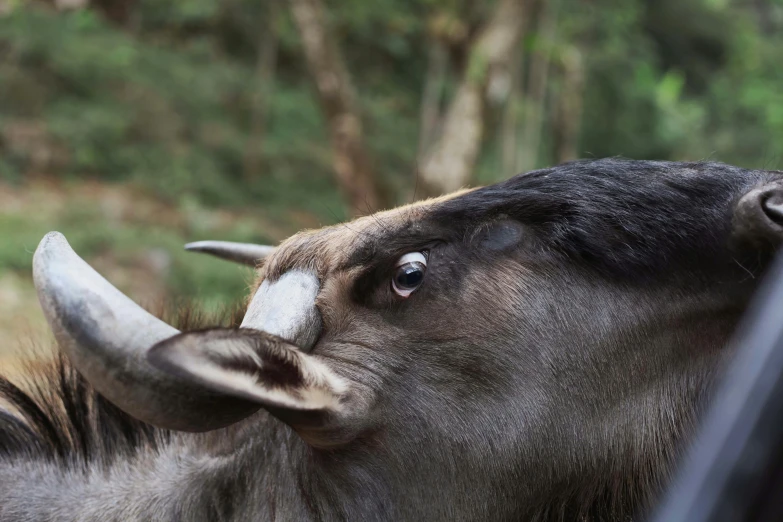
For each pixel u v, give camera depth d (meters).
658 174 2.31
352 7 15.18
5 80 16.38
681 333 2.26
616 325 2.25
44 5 18.58
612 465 2.30
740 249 2.17
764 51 24.89
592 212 2.27
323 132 20.38
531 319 2.24
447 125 9.51
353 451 2.27
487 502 2.28
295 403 1.97
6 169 14.84
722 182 2.25
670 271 2.23
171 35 20.94
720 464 1.17
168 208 15.45
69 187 15.06
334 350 2.24
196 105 18.53
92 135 16.16
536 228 2.30
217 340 1.78
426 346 2.25
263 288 2.39
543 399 2.24
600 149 23.92
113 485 2.63
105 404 2.75
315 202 18.11
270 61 20.17
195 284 12.04
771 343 1.19
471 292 2.26
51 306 1.87
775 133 16.80
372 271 2.28
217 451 2.52
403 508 2.28
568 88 16.12
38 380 3.00
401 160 18.69
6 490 2.70
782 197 2.09
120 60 17.92
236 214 16.47
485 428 2.24
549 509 2.33
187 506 2.48
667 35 29.41
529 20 11.19
